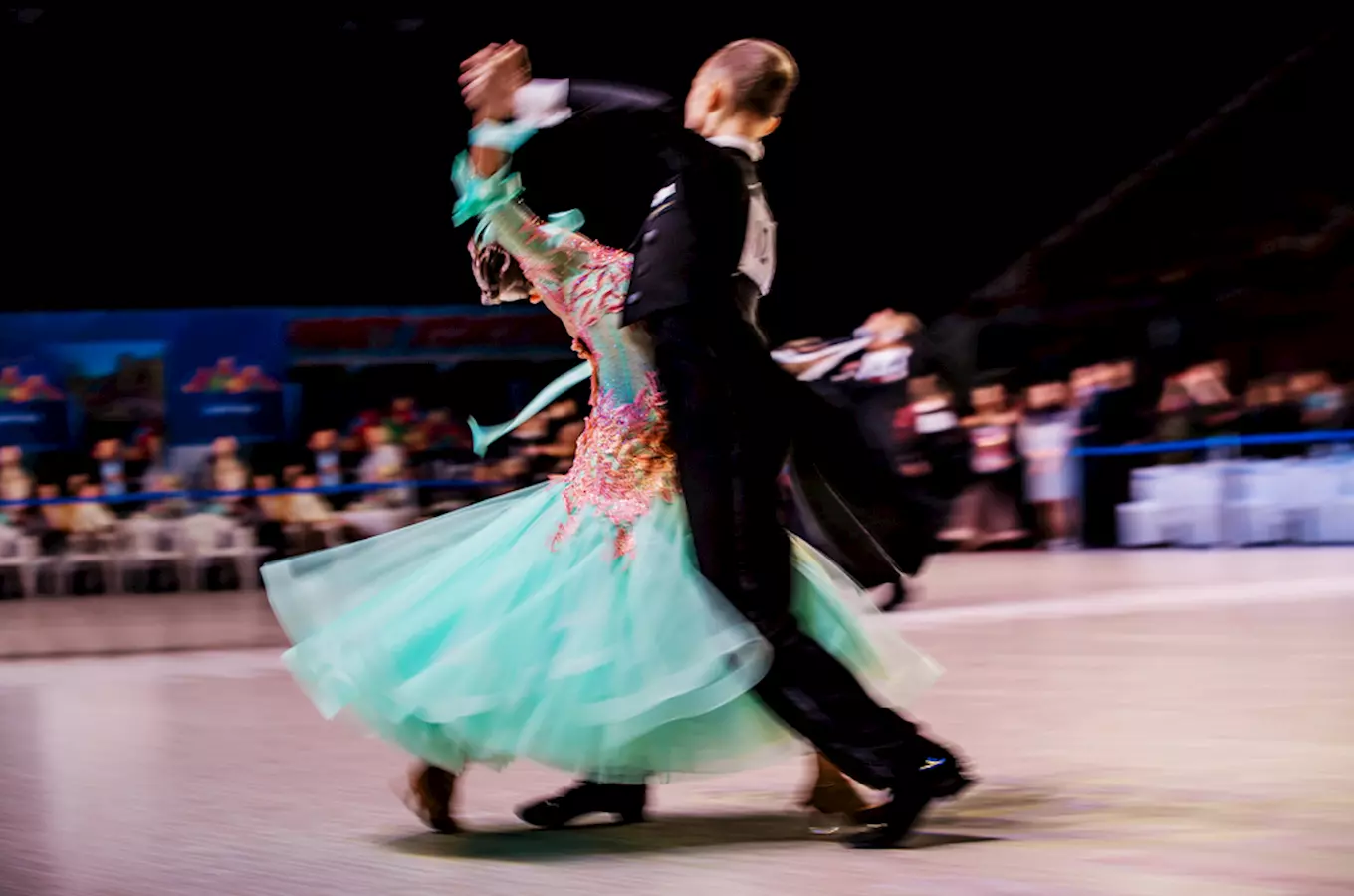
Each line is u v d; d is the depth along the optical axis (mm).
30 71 16703
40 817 3938
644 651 3260
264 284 17531
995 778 4035
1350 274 16375
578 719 3273
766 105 3484
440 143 17438
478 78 3432
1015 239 17828
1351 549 12805
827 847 3375
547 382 15297
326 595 3588
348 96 17234
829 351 11891
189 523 14445
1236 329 16078
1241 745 4379
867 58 17219
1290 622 7496
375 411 14734
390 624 3406
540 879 3152
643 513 3383
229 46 16875
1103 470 14430
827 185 17578
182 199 17359
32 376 14797
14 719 5910
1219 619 7719
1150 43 17828
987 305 17062
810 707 3264
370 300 17672
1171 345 15867
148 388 14969
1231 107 17844
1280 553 12586
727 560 3258
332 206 17516
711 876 3135
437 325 15297
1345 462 13539
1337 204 17219
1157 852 3209
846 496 3445
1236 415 13953
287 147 17328
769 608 3260
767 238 3447
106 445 14609
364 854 3432
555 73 16672
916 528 3488
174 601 13336
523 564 3402
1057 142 17812
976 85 17594
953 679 5906
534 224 3467
